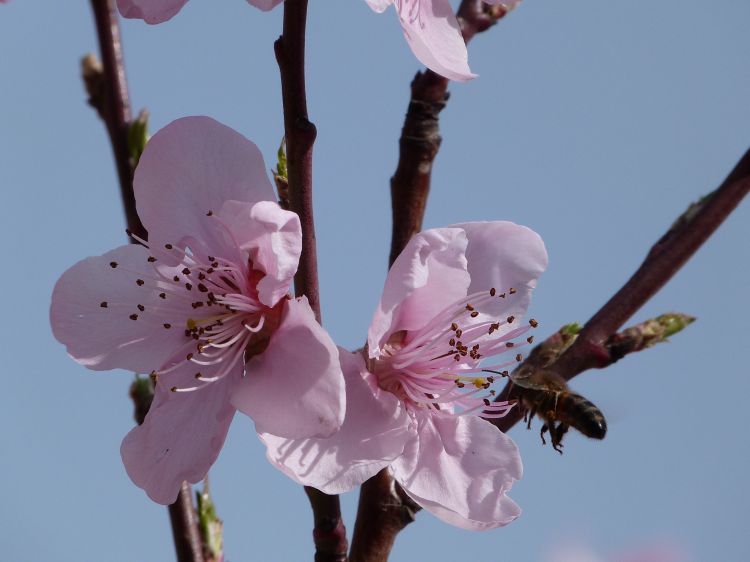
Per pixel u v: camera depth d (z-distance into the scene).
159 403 0.19
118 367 0.19
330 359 0.17
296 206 0.18
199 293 0.19
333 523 0.19
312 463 0.18
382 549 0.19
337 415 0.17
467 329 0.19
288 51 0.18
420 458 0.19
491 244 0.19
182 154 0.18
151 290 0.19
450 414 0.19
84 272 0.19
